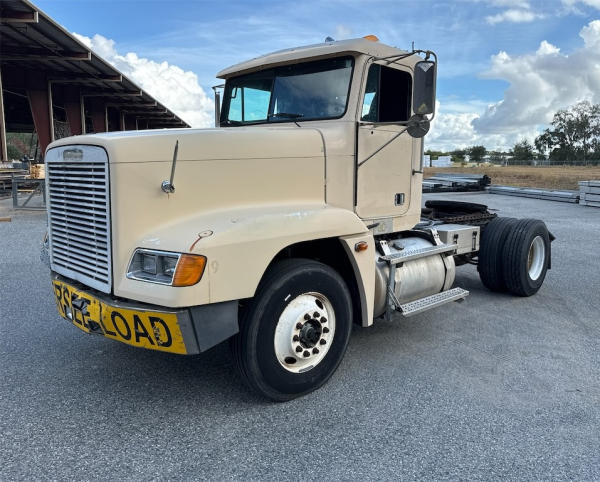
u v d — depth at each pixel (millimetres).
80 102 26562
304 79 4453
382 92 4438
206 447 3045
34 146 42188
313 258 4109
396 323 5395
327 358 3787
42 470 2803
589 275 7664
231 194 3590
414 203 5016
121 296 3166
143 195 3229
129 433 3193
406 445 3084
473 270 8109
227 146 3557
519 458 2965
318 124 4312
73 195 3533
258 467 2854
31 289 6426
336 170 4168
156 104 31938
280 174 3826
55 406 3527
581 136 88875
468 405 3592
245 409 3514
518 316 5676
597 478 2791
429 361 4379
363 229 3996
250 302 3369
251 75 4828
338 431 3238
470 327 5289
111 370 4125
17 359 4309
